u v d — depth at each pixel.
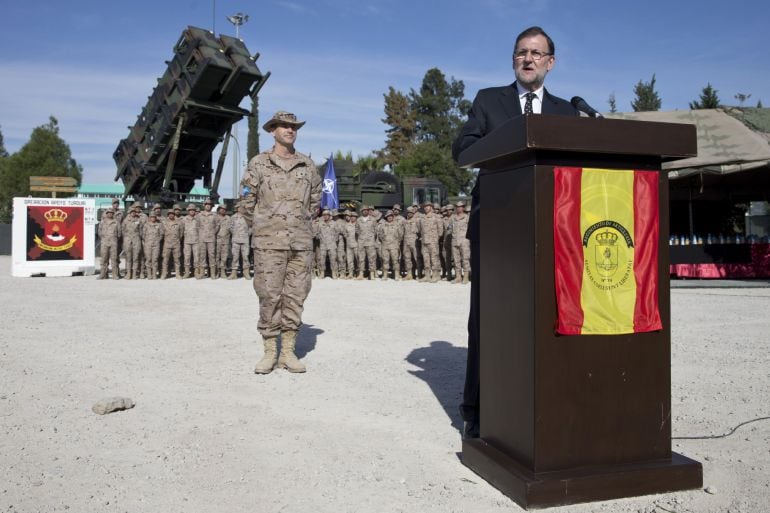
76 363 5.19
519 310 2.46
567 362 2.39
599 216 2.41
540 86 3.14
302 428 3.44
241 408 3.86
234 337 6.49
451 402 3.98
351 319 7.83
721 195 14.41
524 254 2.41
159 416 3.69
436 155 44.56
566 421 2.39
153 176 18.05
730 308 8.83
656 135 2.41
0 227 30.94
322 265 16.25
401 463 2.89
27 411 3.78
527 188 2.39
